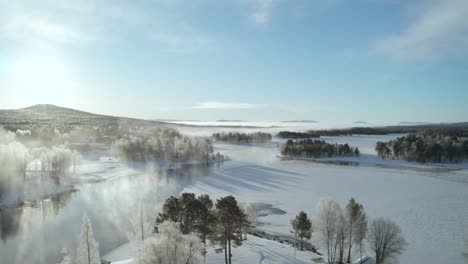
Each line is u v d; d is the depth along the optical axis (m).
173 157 177.75
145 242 34.28
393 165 178.62
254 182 126.50
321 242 54.28
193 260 33.84
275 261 50.91
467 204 93.25
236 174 144.88
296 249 58.16
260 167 166.75
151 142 182.88
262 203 94.81
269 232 70.75
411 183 126.25
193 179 132.00
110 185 117.00
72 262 50.09
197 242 34.59
